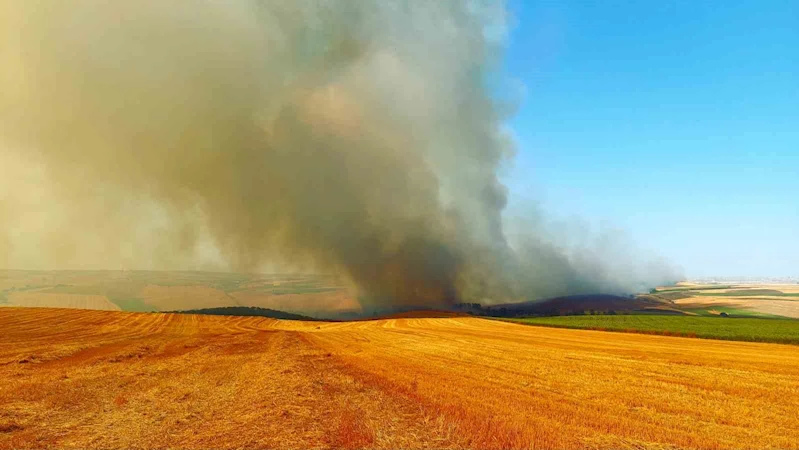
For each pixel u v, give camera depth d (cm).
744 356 2862
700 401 1459
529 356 2762
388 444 903
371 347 3372
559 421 1145
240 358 2562
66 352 2700
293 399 1345
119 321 5581
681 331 4891
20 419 1095
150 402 1332
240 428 1032
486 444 912
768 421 1219
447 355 2798
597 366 2303
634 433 1063
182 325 5712
